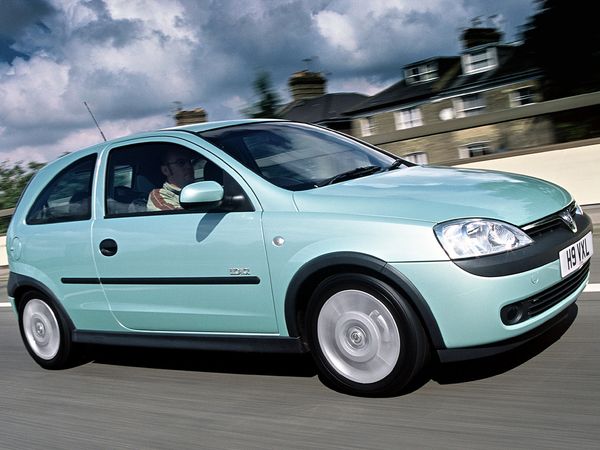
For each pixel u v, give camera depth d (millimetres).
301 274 4062
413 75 44000
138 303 4902
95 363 5758
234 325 4465
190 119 19531
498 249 3682
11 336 7371
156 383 5004
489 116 8977
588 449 3150
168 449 3787
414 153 9602
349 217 3953
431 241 3709
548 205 4070
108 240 4969
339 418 3865
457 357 3779
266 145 4734
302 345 4285
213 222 4422
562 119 8602
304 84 39500
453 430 3520
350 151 5004
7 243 5871
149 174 4910
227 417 4137
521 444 3275
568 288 4035
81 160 5430
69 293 5355
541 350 4465
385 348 3926
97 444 4004
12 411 4859
